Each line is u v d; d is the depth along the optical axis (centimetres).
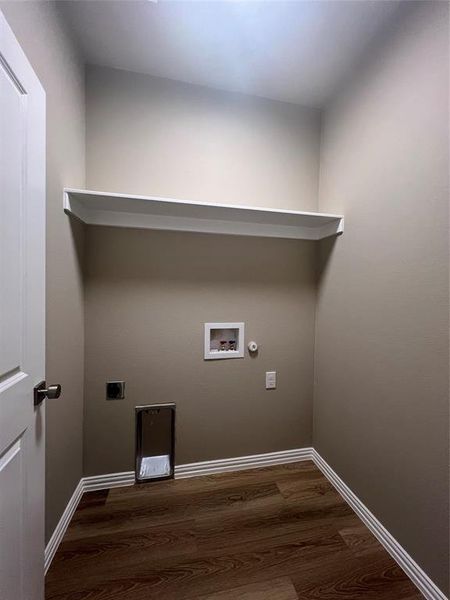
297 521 137
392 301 122
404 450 115
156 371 164
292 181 180
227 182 170
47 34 103
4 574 68
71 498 138
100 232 154
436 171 101
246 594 104
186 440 170
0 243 66
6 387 69
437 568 100
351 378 150
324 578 110
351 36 131
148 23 125
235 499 151
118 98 153
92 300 154
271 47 138
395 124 120
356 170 146
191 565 114
